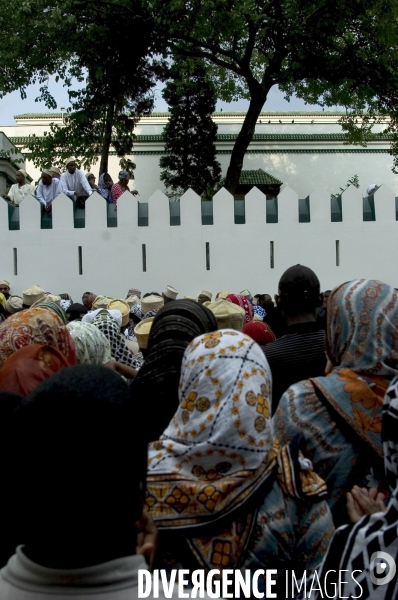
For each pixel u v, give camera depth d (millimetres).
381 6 22734
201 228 20031
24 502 1605
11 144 32344
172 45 24609
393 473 2045
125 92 25578
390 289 2887
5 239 19938
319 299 3752
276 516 2295
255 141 37312
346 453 2730
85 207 19969
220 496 2244
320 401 2785
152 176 36344
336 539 2020
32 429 1640
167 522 2260
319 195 20344
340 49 24641
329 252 20250
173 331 3326
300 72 25375
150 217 19953
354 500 2574
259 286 20094
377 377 2791
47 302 5082
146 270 19938
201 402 2309
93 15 22938
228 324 5668
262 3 25078
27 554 1604
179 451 2312
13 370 3348
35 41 22062
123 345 5586
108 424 1638
